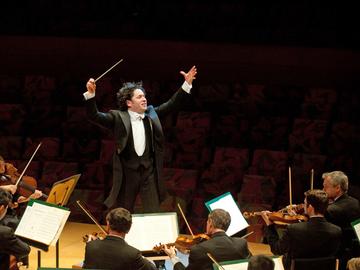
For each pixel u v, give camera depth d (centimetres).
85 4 2388
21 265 1498
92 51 2388
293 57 2264
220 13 2314
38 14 2411
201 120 2200
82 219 2022
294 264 1137
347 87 2234
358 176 2034
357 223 1284
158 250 1266
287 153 2059
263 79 2289
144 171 1497
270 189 1961
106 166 2105
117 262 1100
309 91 2205
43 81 2341
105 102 2288
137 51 2359
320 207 1237
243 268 1054
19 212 1697
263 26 2288
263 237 1861
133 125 1490
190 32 2330
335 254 1335
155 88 2278
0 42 2420
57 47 2406
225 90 2264
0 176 1672
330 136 2120
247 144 2188
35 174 2091
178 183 2027
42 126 2291
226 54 2308
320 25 2245
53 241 1209
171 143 2173
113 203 1484
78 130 2258
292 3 2272
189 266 1148
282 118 2177
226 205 1447
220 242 1151
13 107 2284
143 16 2352
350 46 2227
